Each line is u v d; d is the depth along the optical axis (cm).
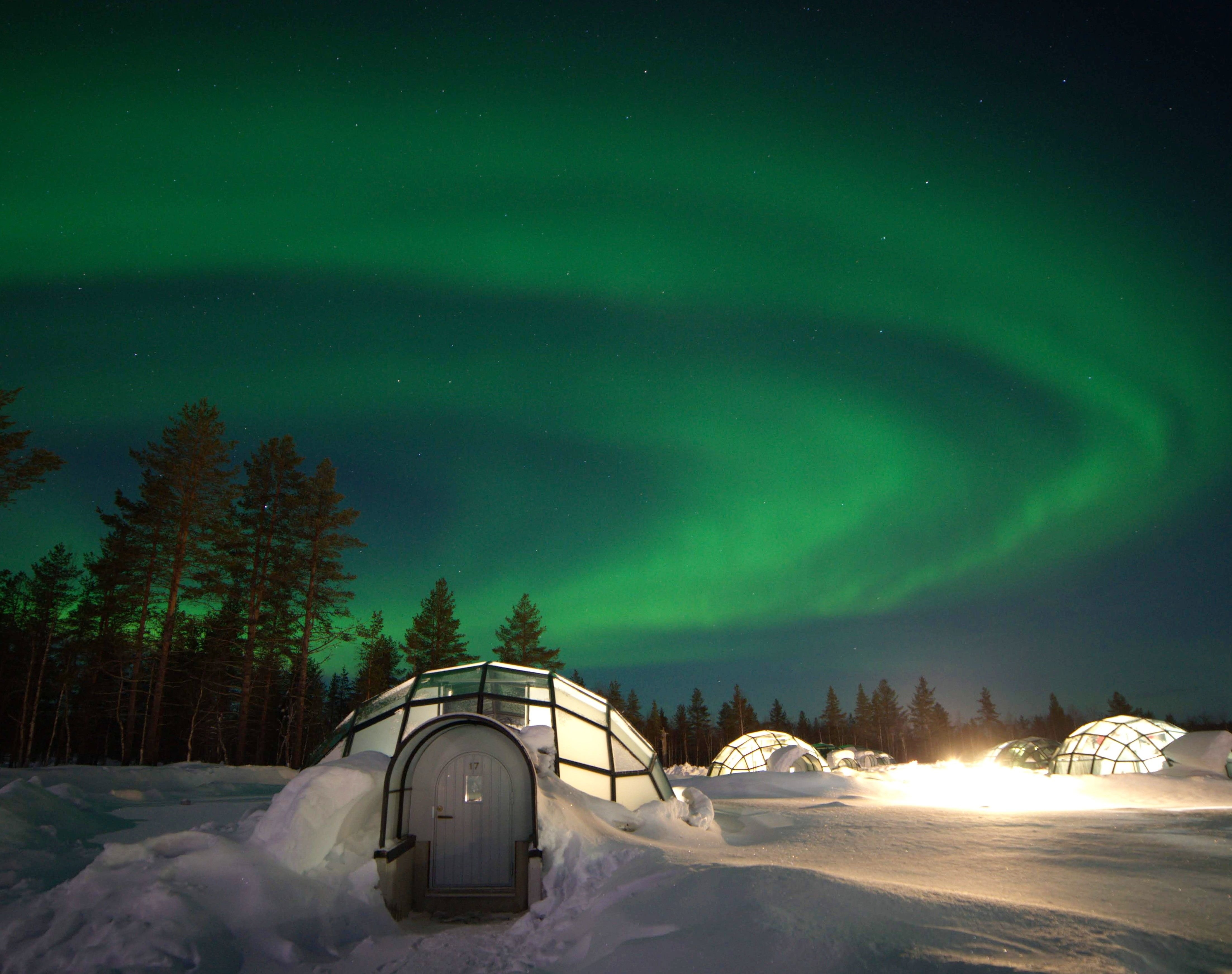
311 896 725
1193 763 2641
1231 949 539
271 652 3997
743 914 603
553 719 1299
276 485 3978
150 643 3534
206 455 3444
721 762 3603
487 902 823
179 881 688
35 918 646
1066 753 3039
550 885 803
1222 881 766
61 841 975
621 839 909
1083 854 945
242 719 3538
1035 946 518
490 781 877
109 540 3697
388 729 1295
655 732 9594
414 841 852
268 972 617
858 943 531
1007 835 1149
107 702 4738
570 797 1009
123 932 606
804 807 1700
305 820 793
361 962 648
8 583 4916
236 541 3706
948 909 602
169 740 5641
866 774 3019
